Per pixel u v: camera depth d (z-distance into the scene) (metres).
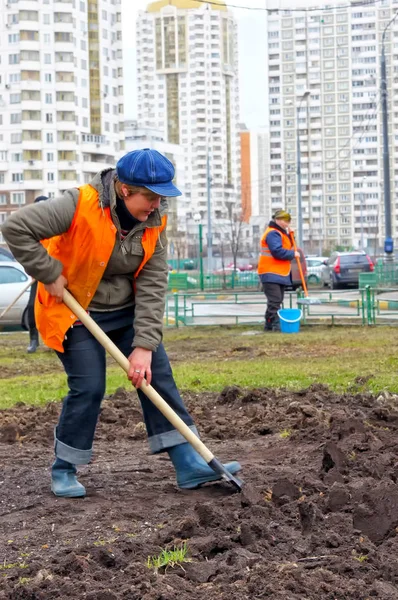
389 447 6.21
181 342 18.02
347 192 156.75
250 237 137.75
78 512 5.34
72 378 5.63
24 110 117.62
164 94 193.50
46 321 5.51
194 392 10.12
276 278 19.56
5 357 16.17
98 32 122.69
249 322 23.22
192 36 190.12
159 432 5.75
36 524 5.11
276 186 158.62
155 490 5.80
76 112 119.88
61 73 118.38
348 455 6.01
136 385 5.47
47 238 5.29
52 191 119.25
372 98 153.12
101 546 4.39
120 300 5.59
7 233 5.24
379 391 9.27
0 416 8.77
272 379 10.93
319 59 155.38
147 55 193.88
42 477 6.28
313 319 22.69
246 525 4.41
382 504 4.49
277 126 158.38
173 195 5.21
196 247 123.31
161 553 4.26
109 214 5.28
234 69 195.38
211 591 3.76
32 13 116.94
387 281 39.94
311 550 4.26
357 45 153.38
